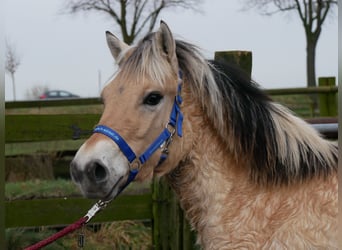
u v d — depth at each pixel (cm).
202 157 224
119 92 206
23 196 470
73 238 430
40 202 356
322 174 215
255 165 220
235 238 216
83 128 372
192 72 222
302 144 219
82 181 192
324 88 569
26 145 629
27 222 354
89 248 412
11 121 359
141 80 205
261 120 221
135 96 203
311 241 204
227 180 222
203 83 221
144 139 204
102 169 194
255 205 217
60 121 369
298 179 215
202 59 224
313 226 205
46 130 366
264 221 214
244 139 221
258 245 213
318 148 220
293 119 224
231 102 222
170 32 209
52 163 564
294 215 210
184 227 366
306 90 565
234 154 223
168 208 374
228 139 223
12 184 519
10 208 351
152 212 379
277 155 218
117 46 235
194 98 224
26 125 362
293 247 205
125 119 201
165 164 216
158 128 209
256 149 220
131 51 219
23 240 391
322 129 308
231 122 223
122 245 425
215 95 221
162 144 211
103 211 368
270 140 219
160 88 206
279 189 216
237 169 223
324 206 208
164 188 372
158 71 206
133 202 375
